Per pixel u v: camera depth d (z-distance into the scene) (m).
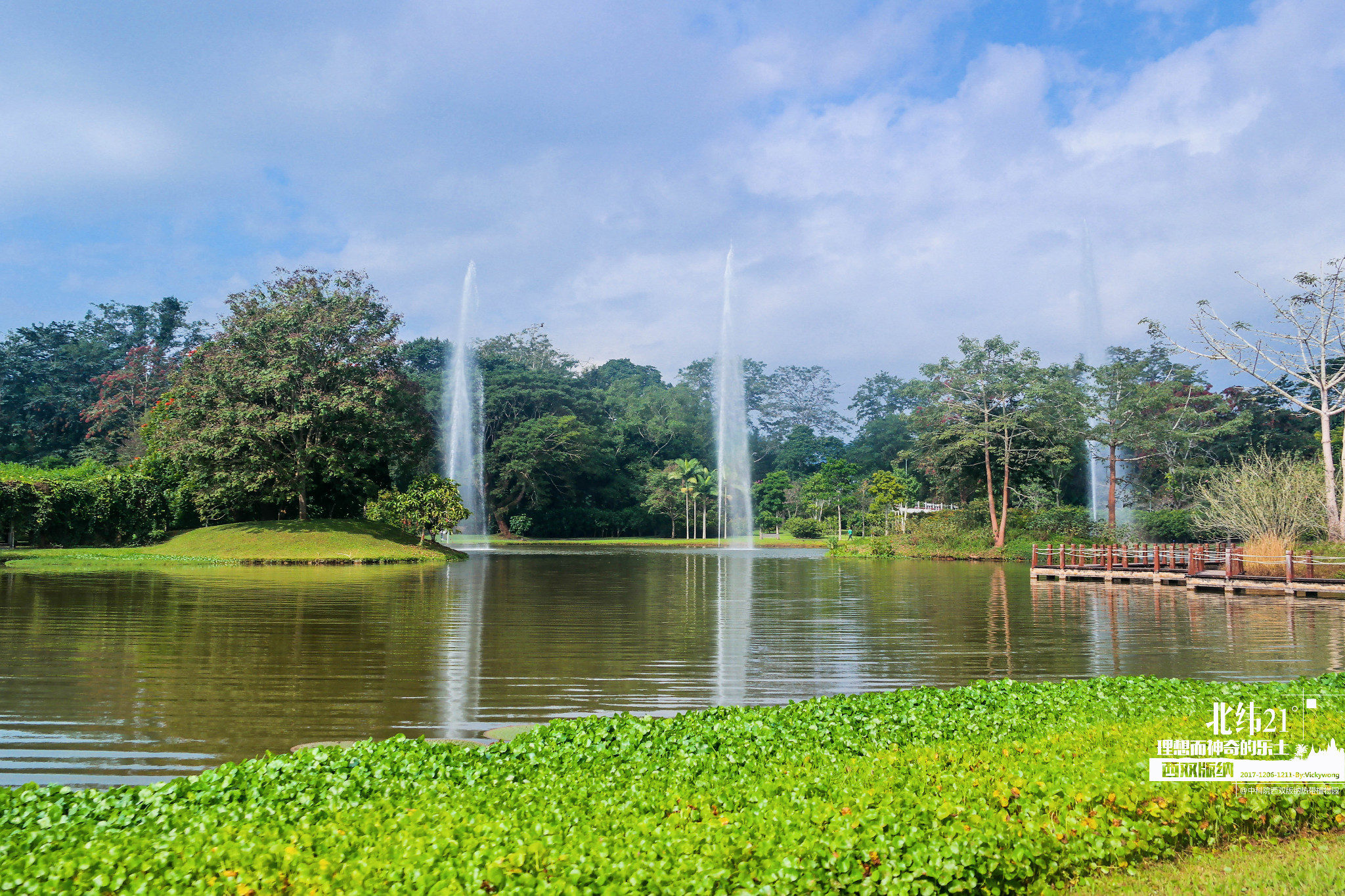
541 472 61.22
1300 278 29.72
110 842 3.55
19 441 59.19
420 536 32.72
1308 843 4.18
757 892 3.16
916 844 3.50
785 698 8.47
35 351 64.31
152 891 3.09
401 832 3.59
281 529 30.53
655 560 34.97
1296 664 10.55
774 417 96.88
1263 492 25.19
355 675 9.23
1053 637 12.74
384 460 35.34
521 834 3.59
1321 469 27.00
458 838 3.54
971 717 6.30
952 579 25.36
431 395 61.84
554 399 65.31
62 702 7.84
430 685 8.80
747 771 4.87
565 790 4.42
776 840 3.53
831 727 6.03
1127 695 7.12
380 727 7.16
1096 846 3.75
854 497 62.47
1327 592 19.80
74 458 55.50
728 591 20.45
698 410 82.75
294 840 3.51
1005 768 4.57
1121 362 48.00
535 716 7.66
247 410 30.05
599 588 20.69
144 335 67.75
